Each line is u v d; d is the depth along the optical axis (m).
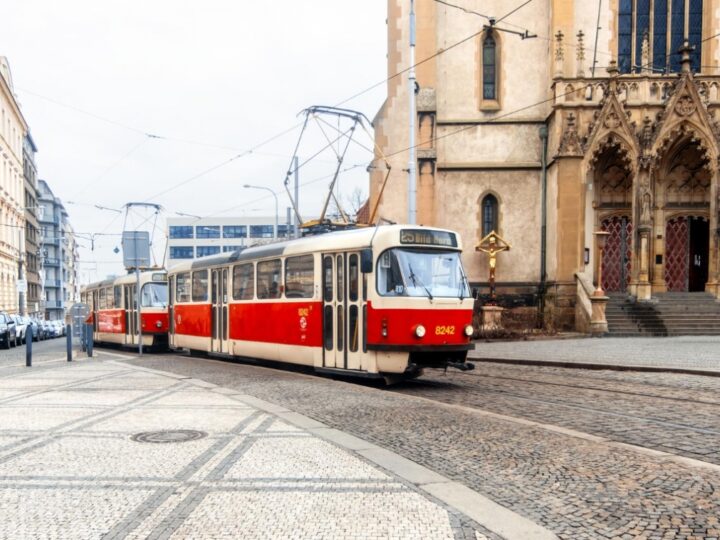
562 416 9.39
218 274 19.19
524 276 29.53
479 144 29.78
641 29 29.97
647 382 12.81
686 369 13.87
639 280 26.92
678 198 28.83
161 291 25.38
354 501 5.14
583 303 25.83
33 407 9.85
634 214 27.22
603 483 5.74
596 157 27.44
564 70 28.75
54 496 5.34
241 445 7.11
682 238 29.06
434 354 12.91
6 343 30.59
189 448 6.99
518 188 29.64
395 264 12.61
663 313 25.84
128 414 9.12
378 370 12.62
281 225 106.25
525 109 29.64
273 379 13.48
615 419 9.09
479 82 29.80
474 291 13.52
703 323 25.22
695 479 5.80
